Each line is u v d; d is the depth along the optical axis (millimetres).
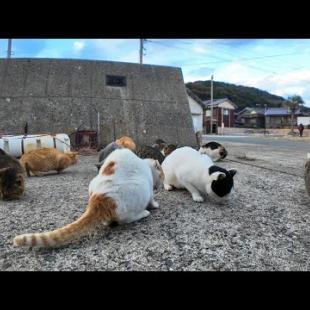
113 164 2775
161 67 12859
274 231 2764
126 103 11391
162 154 5742
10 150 7098
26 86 10953
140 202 2820
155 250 2354
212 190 3438
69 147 7812
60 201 3760
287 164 7121
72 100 10906
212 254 2299
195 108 31016
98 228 2756
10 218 3111
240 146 14148
